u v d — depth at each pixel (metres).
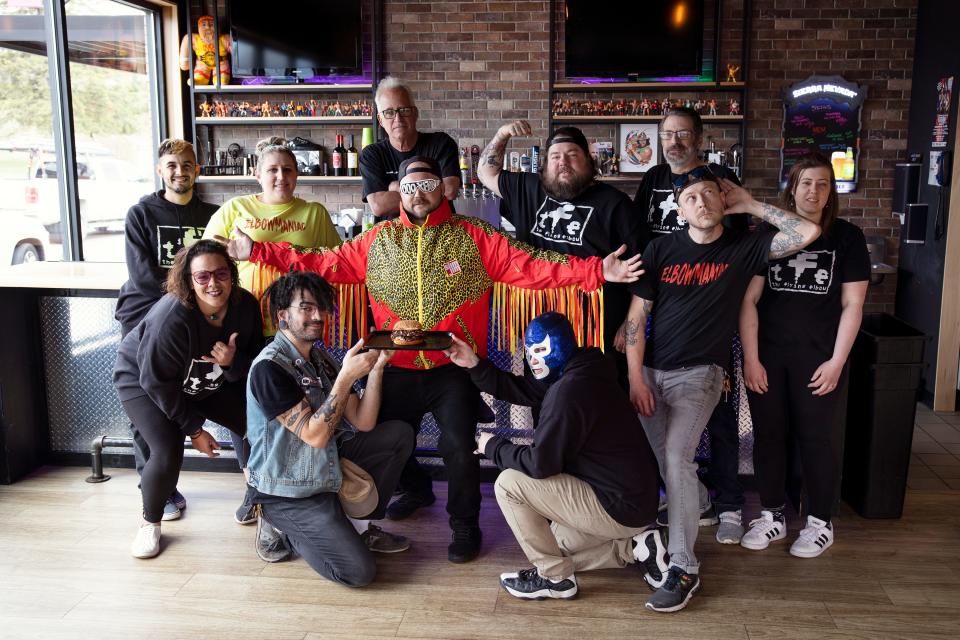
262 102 6.62
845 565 2.89
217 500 3.47
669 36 6.07
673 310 2.81
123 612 2.60
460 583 2.78
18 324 3.68
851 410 3.39
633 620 2.54
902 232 5.63
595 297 2.97
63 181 5.01
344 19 6.32
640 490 2.53
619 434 2.52
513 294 3.02
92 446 3.67
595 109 6.21
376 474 2.90
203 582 2.79
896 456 3.23
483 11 6.31
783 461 3.04
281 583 2.78
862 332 3.27
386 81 3.36
